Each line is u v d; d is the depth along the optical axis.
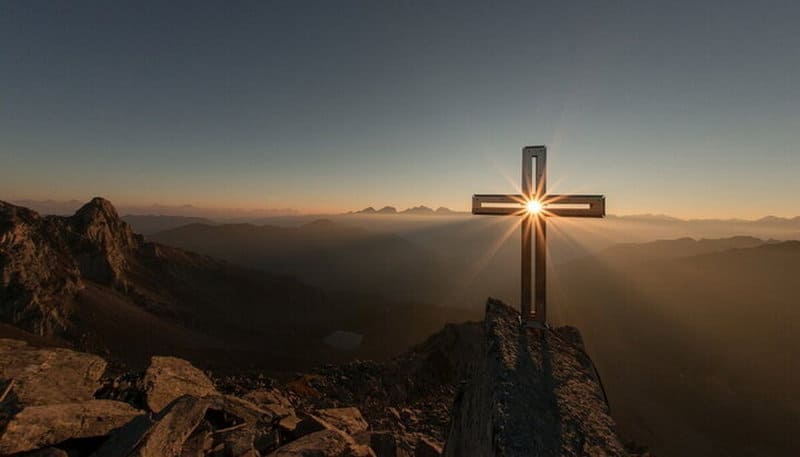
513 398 3.86
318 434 8.68
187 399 8.55
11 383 8.73
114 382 11.03
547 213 5.41
